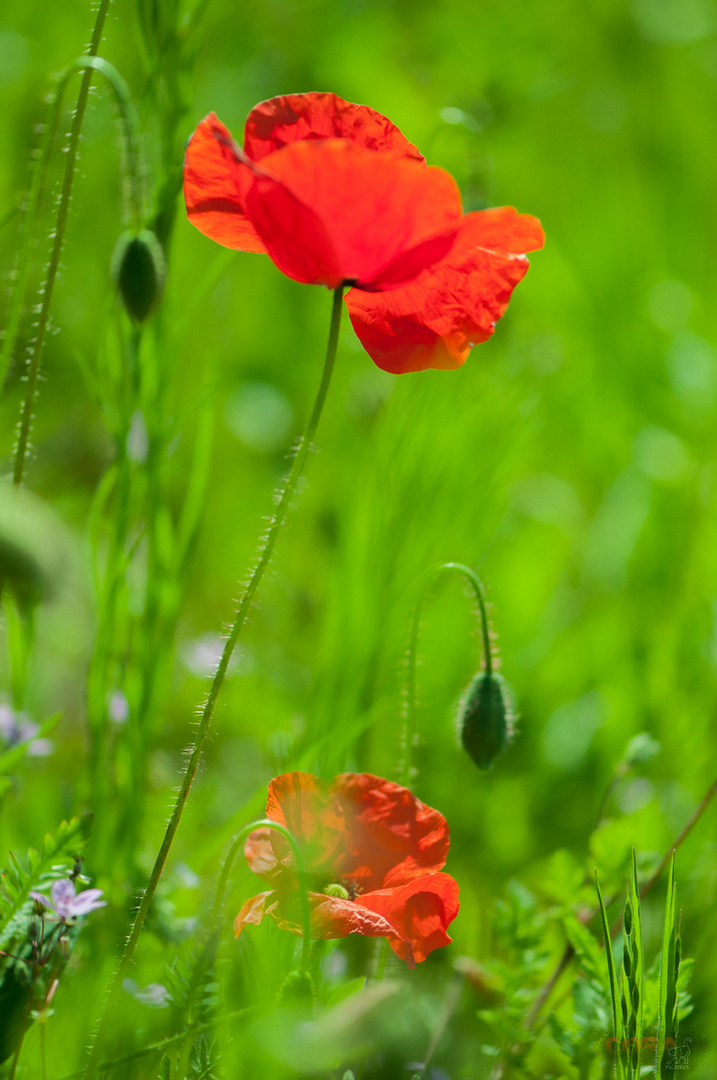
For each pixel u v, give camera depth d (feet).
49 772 3.43
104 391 3.13
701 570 3.62
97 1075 2.85
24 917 2.85
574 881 3.06
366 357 3.64
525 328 4.09
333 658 3.21
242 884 3.03
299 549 3.76
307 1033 2.76
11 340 2.96
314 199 2.77
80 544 3.28
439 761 3.44
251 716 3.53
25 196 3.02
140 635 3.10
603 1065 2.93
